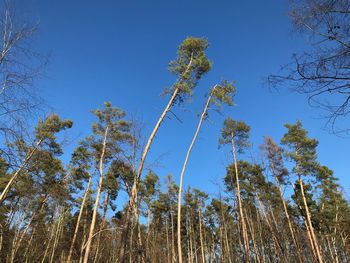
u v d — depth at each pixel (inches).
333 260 1441.9
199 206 1855.3
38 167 692.7
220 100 938.7
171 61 912.9
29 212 1123.9
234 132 1293.1
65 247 1382.9
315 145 1269.7
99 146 1103.0
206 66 890.1
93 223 1080.8
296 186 1428.4
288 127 1298.0
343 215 1270.9
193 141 926.4
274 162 1379.2
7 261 1060.5
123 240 757.9
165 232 1897.1
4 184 641.6
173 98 870.4
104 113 1125.1
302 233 1615.4
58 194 1027.3
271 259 1641.2
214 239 2090.3
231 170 1466.5
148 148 820.0
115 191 1188.5
